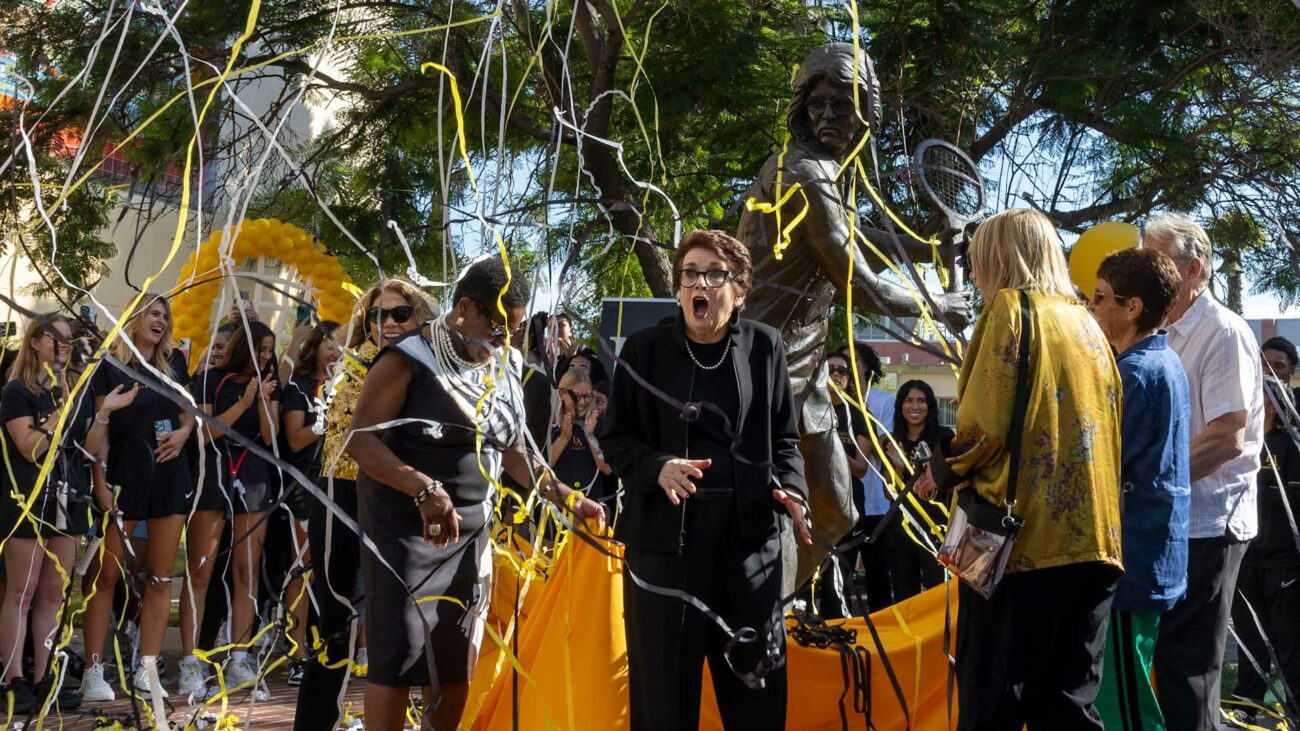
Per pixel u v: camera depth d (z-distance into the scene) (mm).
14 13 10414
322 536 4047
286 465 2730
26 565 4914
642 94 10594
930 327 4004
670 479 3191
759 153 11750
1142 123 10898
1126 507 3316
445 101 11320
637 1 10469
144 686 5215
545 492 3734
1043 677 3037
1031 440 2949
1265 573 5465
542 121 12094
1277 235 11023
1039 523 2934
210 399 5805
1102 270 3455
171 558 5344
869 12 11273
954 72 10969
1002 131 11617
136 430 5234
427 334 3535
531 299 3316
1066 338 3012
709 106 11078
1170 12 10898
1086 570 2953
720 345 3395
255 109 13547
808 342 4453
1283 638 5418
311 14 11164
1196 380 3811
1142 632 3365
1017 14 11469
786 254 4293
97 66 10328
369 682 3414
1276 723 5082
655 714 3252
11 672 4902
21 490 4879
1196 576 3766
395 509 3439
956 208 4586
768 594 3332
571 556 3889
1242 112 11820
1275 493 5418
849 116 4328
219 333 5969
